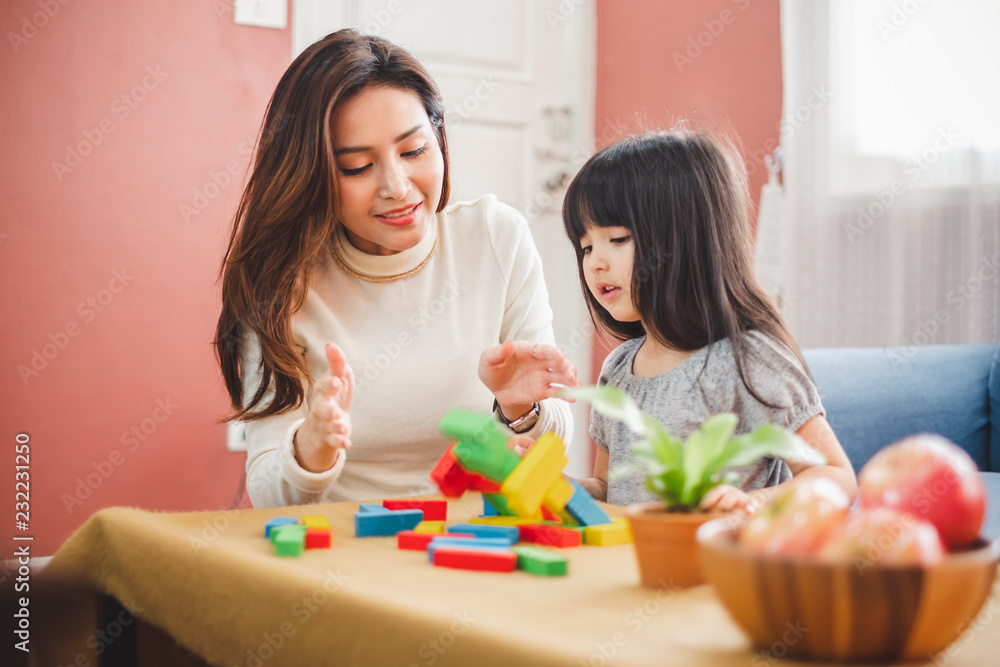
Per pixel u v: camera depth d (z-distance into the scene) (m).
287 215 1.17
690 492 0.60
